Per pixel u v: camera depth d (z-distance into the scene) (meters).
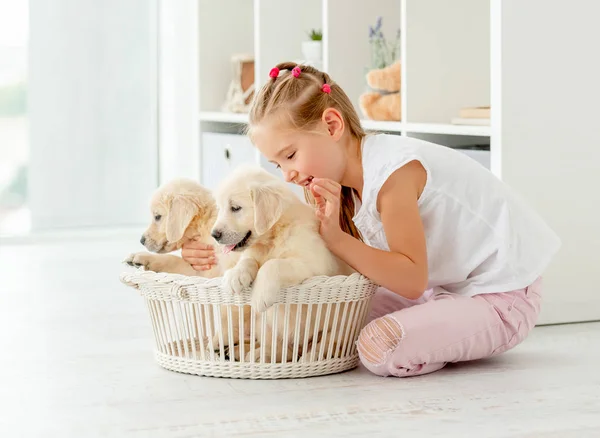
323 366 1.75
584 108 2.26
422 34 2.67
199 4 3.97
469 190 1.81
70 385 1.73
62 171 4.34
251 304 1.66
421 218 1.81
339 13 3.10
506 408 1.54
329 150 1.78
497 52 2.20
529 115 2.22
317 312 1.72
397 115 2.84
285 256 1.71
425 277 1.74
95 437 1.42
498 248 1.82
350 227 1.92
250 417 1.50
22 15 4.23
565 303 2.29
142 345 2.09
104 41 4.36
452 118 2.72
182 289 1.74
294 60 3.56
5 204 4.29
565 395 1.61
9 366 1.90
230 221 1.68
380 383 1.70
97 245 4.13
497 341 1.81
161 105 4.46
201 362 1.77
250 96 3.82
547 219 2.26
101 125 4.39
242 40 4.07
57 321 2.42
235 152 3.58
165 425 1.47
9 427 1.48
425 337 1.73
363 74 3.14
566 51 2.23
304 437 1.39
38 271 3.37
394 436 1.39
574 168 2.27
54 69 4.30
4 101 4.25
